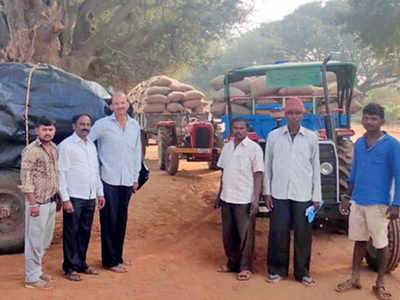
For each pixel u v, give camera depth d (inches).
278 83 281.0
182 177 501.4
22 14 533.0
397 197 181.9
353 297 191.5
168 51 927.0
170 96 660.7
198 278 211.6
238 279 210.5
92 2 785.6
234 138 215.6
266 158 213.2
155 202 372.5
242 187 211.9
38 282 192.1
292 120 203.3
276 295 192.5
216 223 317.4
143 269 221.6
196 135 507.2
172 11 902.4
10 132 227.0
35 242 189.3
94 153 207.5
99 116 243.1
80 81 250.2
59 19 593.6
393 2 866.8
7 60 522.9
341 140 293.0
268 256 212.8
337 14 982.4
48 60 581.6
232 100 345.4
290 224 209.6
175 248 259.8
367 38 937.5
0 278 200.4
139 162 225.9
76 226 204.4
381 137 191.3
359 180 195.5
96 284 198.8
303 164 204.7
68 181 201.0
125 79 926.4
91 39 798.5
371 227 191.9
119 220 220.2
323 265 233.3
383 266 193.9
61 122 235.5
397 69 1084.5
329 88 332.2
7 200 232.7
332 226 302.8
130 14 898.7
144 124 671.8
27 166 184.9
